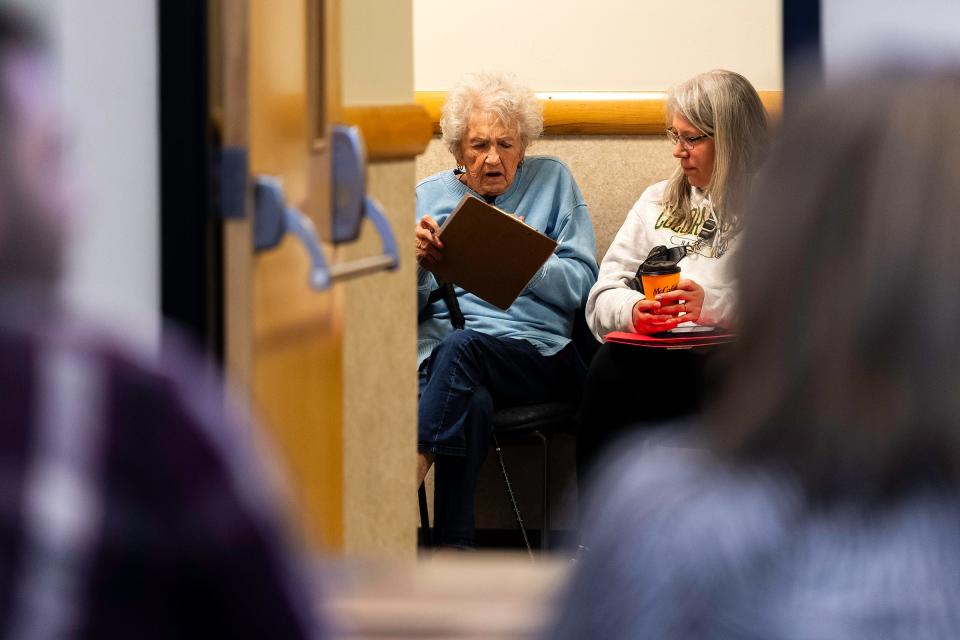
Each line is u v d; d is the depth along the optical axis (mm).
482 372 8102
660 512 1616
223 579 1794
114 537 1697
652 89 9406
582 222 8875
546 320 8586
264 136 4457
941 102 1633
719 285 7914
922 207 1581
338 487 5422
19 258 1830
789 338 1629
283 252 4688
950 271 1560
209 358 4426
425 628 3900
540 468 9094
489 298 8047
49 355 1733
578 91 9375
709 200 8180
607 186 9180
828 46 4410
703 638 1513
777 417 1632
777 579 1535
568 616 1625
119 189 4297
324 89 4957
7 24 1875
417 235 7945
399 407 6441
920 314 1562
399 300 6391
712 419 1714
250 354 4379
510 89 8719
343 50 5457
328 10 4992
